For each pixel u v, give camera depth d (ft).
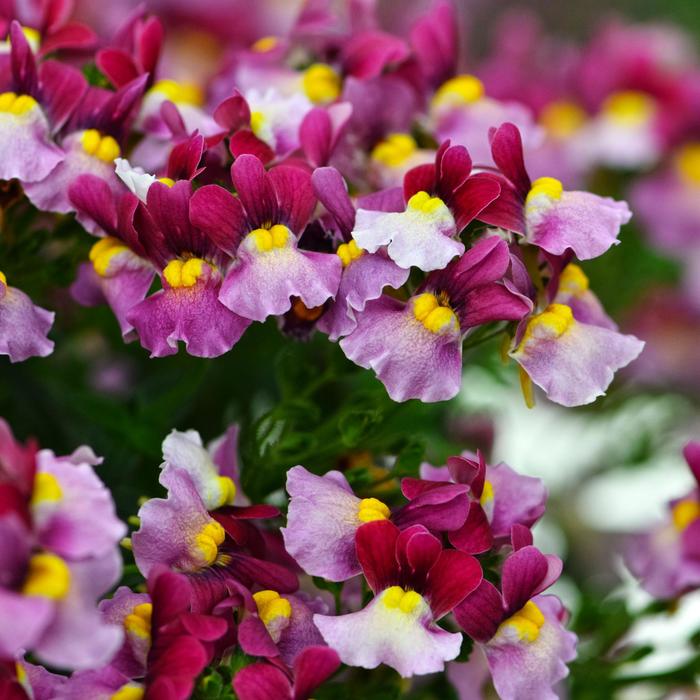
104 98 1.86
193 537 1.78
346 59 1.97
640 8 2.95
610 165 2.26
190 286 1.80
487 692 1.92
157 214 1.79
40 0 1.93
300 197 1.80
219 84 1.98
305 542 1.77
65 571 1.69
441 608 1.77
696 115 2.25
